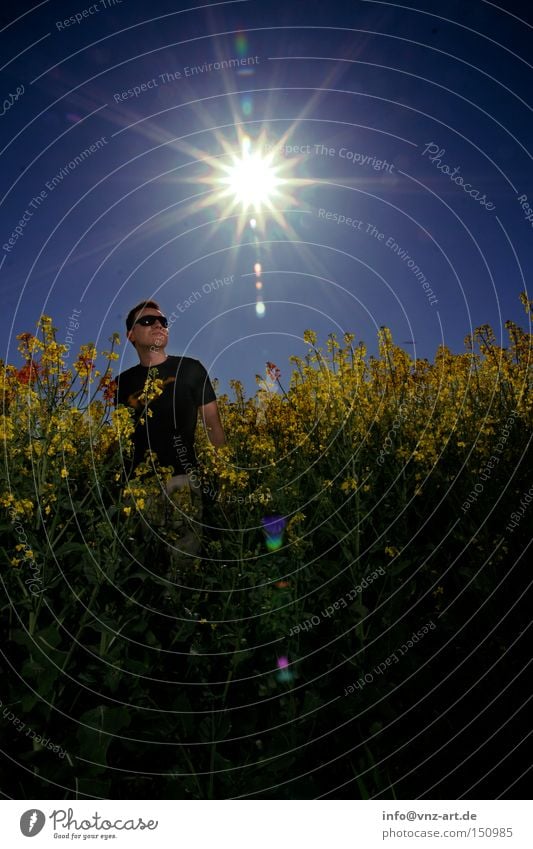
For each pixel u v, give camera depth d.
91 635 2.71
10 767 2.22
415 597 3.06
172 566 3.15
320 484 3.44
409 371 4.66
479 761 2.35
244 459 4.50
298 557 2.84
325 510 3.29
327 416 4.45
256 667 2.67
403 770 2.37
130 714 2.36
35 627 2.46
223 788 2.28
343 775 2.38
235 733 2.46
